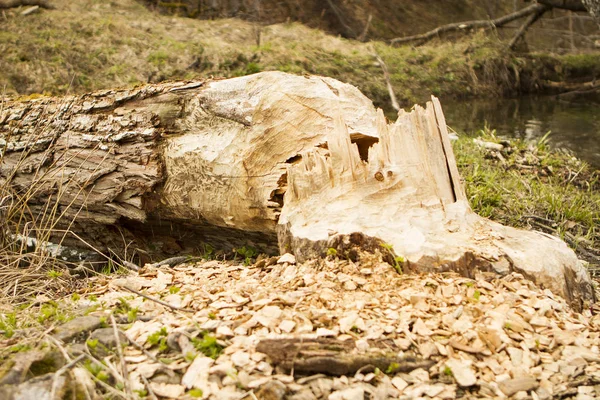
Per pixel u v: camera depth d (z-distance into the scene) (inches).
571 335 114.3
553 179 250.7
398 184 141.4
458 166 247.8
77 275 166.9
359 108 159.0
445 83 529.3
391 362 104.1
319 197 143.6
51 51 426.6
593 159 299.6
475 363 106.7
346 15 679.1
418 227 136.2
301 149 154.0
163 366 103.2
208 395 97.0
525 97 543.8
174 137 170.1
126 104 177.5
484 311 116.9
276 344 102.9
